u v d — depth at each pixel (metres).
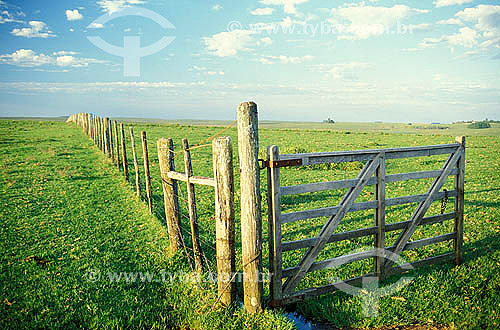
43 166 16.91
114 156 20.22
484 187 13.46
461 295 5.48
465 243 7.69
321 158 5.16
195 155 21.78
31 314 4.88
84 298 5.41
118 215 9.97
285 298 5.18
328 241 5.41
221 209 4.95
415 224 6.19
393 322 4.89
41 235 8.13
